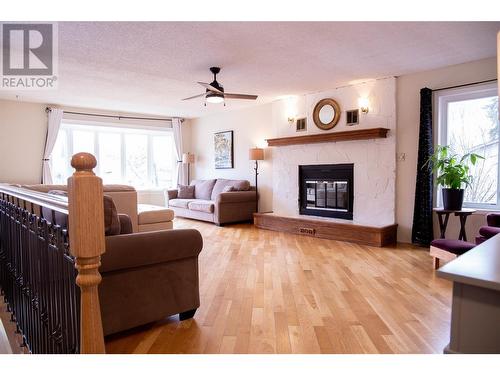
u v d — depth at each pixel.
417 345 1.98
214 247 4.57
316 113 5.83
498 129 4.15
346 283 3.06
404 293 2.81
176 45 3.63
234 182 7.11
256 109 7.11
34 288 2.04
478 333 0.81
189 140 8.82
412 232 4.68
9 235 2.76
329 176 5.66
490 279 0.77
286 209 6.36
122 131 7.96
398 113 4.86
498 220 3.38
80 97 6.21
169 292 2.24
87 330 1.02
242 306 2.57
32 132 6.62
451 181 3.91
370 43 3.60
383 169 4.98
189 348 1.96
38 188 3.86
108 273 1.98
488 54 3.96
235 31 3.28
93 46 3.66
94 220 1.00
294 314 2.42
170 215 4.73
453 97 4.44
